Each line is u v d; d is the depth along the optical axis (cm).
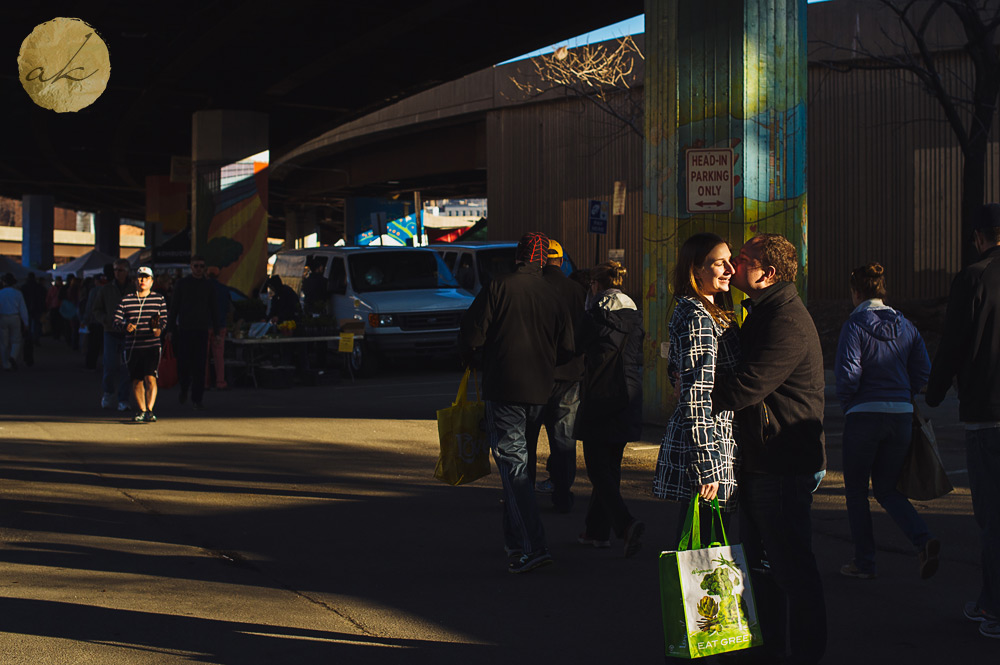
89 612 510
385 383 1750
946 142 2492
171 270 3262
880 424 551
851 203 2645
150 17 2322
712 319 406
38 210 6769
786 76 1097
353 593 548
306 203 6819
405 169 4738
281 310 1753
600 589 557
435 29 2442
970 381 473
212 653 453
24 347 2144
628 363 627
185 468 927
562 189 3450
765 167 1090
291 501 789
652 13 1143
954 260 2480
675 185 1120
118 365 1366
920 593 546
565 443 745
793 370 400
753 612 390
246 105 3073
